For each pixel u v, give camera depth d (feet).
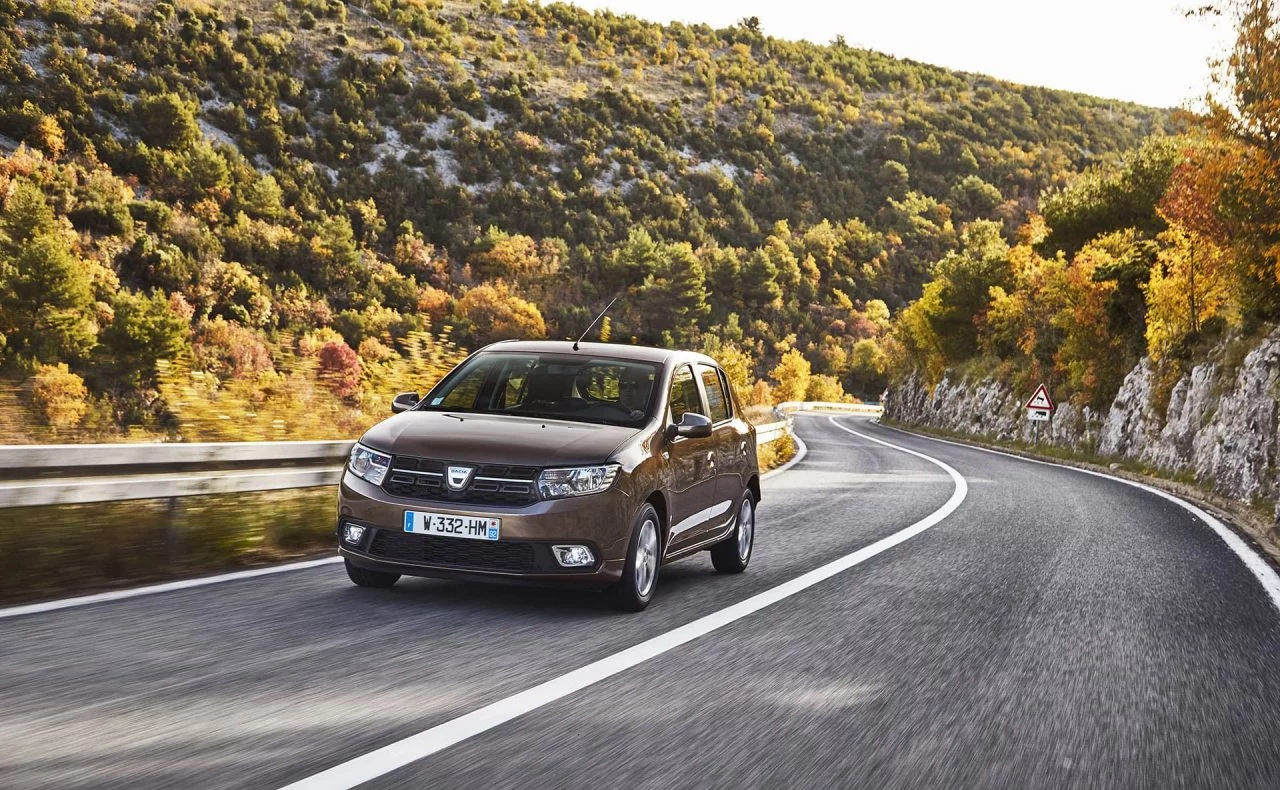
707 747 13.47
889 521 40.86
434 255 532.73
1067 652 19.99
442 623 20.04
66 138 500.74
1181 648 20.81
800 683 16.94
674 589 25.29
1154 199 167.63
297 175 584.40
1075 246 177.68
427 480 20.86
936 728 14.83
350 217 561.84
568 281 504.02
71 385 33.06
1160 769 13.55
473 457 20.83
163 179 485.15
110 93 546.26
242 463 27.20
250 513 28.04
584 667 17.25
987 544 35.32
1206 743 14.78
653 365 25.64
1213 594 27.45
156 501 26.73
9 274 233.55
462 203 609.01
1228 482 65.10
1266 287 82.28
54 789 10.86
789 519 40.42
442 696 15.16
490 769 12.19
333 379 41.32
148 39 653.30
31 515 23.79
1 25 591.37
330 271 440.45
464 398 24.77
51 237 246.27
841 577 27.73
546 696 15.43
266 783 11.30
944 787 12.46
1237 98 77.36
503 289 402.11
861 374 524.52
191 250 406.82
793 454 89.66
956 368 210.18
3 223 326.03
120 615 19.40
